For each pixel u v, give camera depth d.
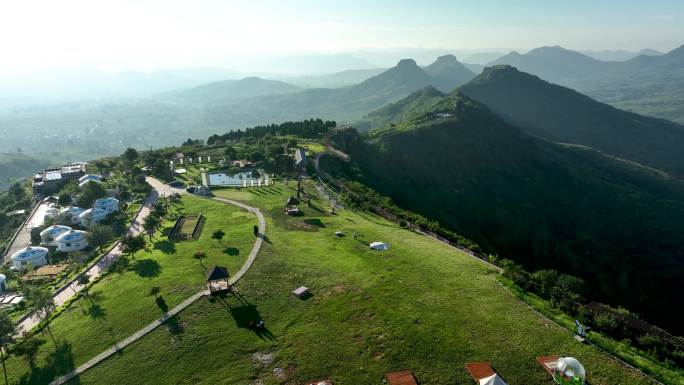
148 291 55.97
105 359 42.62
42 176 156.62
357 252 64.56
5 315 47.28
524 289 51.72
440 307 46.84
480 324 43.44
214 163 148.62
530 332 42.06
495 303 47.81
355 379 36.38
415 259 60.91
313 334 43.31
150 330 46.53
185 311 49.78
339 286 53.25
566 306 46.34
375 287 52.28
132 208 108.69
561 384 34.00
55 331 49.72
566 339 40.97
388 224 82.56
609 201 174.00
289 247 68.06
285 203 96.12
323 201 98.81
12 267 88.31
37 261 88.44
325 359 39.31
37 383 40.41
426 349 39.69
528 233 140.00
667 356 38.44
